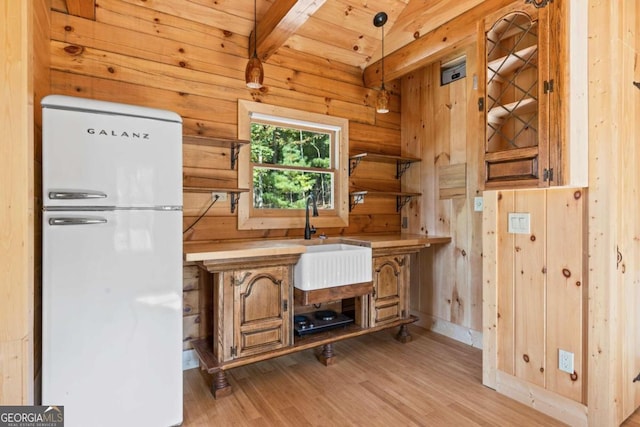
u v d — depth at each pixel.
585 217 1.86
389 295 2.94
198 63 2.62
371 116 3.58
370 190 3.55
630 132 1.93
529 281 2.10
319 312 3.05
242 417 1.96
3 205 1.37
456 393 2.23
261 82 2.30
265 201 3.01
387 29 3.16
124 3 2.36
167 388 1.83
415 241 2.98
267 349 2.35
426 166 3.53
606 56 1.78
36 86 1.74
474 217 3.07
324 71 3.26
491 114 2.16
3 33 1.36
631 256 1.95
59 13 2.16
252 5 2.61
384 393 2.22
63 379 1.57
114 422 1.68
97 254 1.64
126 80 2.36
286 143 3.13
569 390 1.91
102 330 1.65
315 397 2.18
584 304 1.86
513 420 1.94
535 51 1.96
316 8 2.20
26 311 1.40
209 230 2.66
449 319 3.27
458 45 2.67
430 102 3.48
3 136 1.37
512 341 2.18
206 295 2.64
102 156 1.65
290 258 2.42
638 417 1.95
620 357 1.86
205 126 2.64
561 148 1.79
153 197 1.78
